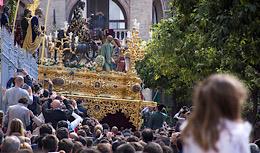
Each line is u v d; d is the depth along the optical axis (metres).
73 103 49.50
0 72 45.03
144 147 21.81
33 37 61.25
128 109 67.12
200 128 12.25
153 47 85.50
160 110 59.59
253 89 52.53
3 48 46.28
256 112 53.62
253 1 37.19
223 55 47.16
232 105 12.24
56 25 112.62
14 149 21.38
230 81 12.32
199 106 12.36
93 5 123.75
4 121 34.91
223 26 38.16
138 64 103.94
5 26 52.59
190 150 12.29
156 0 125.50
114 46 75.44
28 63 59.69
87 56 74.44
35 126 36.94
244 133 12.14
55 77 67.31
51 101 41.81
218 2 39.19
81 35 78.50
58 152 22.62
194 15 45.84
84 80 68.12
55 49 70.50
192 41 61.88
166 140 30.69
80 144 23.83
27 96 38.22
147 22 118.81
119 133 43.53
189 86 85.00
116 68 71.69
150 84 104.38
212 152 12.13
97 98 66.81
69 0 117.31
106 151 21.38
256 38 39.09
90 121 46.09
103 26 102.50
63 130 28.17
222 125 12.20
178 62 65.88
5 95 38.09
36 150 22.12
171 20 68.94
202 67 57.34
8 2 62.28
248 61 43.53
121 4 121.69
